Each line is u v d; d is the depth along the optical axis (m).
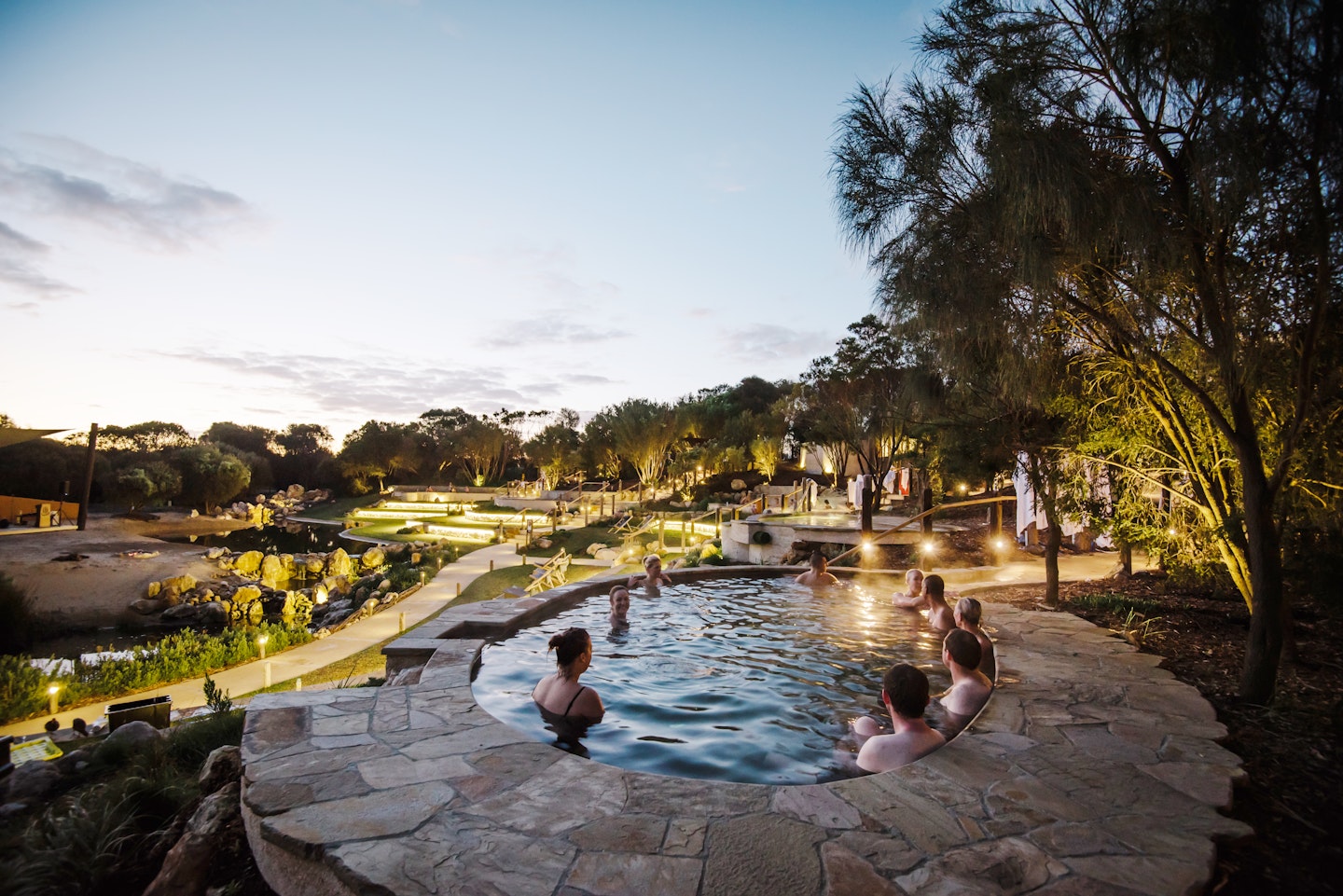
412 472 80.88
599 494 53.16
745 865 2.34
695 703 4.94
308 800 2.79
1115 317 4.86
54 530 33.22
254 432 87.69
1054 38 4.22
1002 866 2.36
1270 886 2.44
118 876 3.00
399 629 20.27
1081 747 3.56
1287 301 4.11
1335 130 3.10
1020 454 8.22
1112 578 10.83
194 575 28.28
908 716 3.70
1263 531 4.48
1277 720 4.16
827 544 17.30
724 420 61.06
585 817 2.69
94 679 14.44
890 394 12.58
